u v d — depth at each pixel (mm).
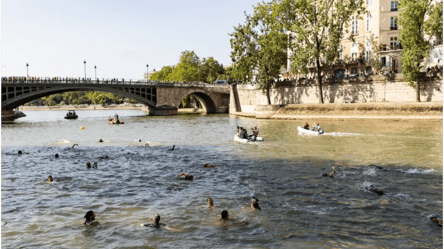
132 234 13062
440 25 52344
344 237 12578
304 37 64000
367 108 59969
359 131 44438
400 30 56156
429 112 53500
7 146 37688
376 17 70250
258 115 75312
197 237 12734
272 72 74875
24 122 79250
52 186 20125
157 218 13844
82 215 15164
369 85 66812
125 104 187875
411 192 17672
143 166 25719
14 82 76688
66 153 32219
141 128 58312
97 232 13289
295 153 30094
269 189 18844
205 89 102312
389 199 16641
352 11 61906
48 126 66312
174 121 73625
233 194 18062
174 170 24203
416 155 27656
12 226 13961
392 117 55469
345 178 20844
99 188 19641
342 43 75688
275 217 14609
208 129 54438
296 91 78812
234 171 23578
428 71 58719
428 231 12961
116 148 35062
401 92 62656
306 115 66438
